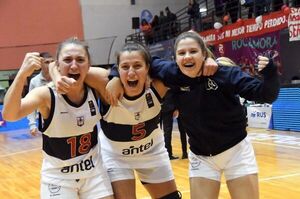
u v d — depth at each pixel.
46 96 2.90
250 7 13.16
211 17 15.23
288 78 11.61
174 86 3.12
